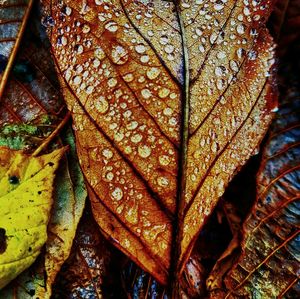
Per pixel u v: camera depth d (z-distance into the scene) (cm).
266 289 25
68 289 25
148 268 23
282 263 25
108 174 24
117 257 26
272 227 25
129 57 24
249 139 24
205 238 26
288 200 26
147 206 23
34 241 24
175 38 24
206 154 24
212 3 25
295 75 28
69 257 25
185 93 24
